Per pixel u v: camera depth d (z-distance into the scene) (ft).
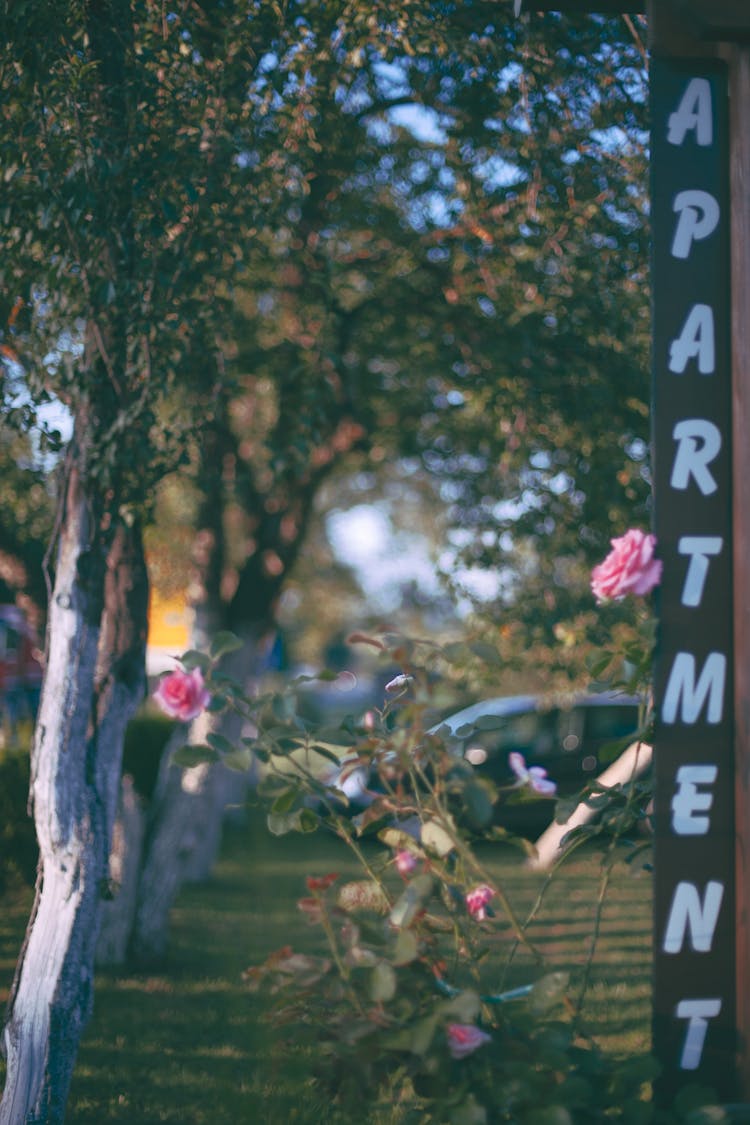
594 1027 25.08
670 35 12.94
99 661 19.88
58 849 17.94
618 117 24.21
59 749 18.19
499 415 32.48
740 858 12.53
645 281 26.96
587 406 30.07
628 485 29.86
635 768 14.70
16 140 18.20
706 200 12.91
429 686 13.60
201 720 36.32
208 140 19.57
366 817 14.35
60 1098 17.29
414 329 36.04
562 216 25.85
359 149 32.35
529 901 42.80
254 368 34.06
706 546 12.83
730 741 12.72
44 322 19.97
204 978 32.32
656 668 12.75
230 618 40.01
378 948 12.98
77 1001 17.54
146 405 18.63
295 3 21.67
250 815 66.08
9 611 66.95
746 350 12.70
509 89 24.75
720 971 12.55
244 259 20.15
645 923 39.09
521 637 30.37
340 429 39.81
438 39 22.54
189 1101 21.90
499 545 31.17
